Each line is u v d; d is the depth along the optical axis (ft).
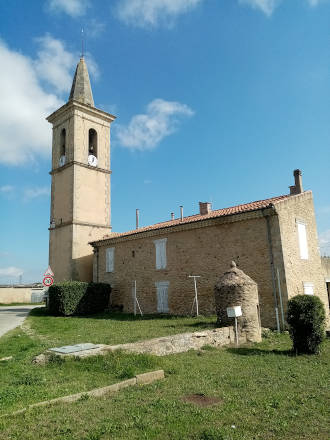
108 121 102.53
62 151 98.58
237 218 55.57
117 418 16.16
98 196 94.94
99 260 83.82
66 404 17.83
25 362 25.89
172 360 28.09
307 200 61.67
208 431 14.84
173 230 65.51
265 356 30.89
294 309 33.09
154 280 68.54
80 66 103.65
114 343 33.88
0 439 13.97
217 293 41.09
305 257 56.80
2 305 113.60
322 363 28.71
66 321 56.70
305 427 15.85
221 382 22.30
